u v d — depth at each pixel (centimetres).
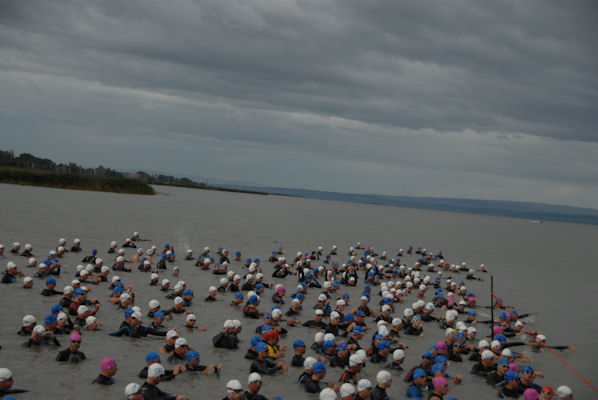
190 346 2208
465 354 2427
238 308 3003
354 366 1862
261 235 8075
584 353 2667
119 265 3903
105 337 2239
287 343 2384
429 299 3812
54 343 2061
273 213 15788
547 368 2375
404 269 4741
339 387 1794
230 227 9000
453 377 2081
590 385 2161
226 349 2200
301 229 10281
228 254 5494
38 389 1616
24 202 9550
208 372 1878
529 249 10169
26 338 2102
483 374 2122
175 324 2562
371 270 4397
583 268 7219
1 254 4038
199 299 3181
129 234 6500
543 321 3441
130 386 1496
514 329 2961
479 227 19238
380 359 2177
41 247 4728
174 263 4519
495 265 6762
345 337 2548
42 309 2594
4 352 1916
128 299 2769
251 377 1608
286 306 3212
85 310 2383
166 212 11206
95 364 1884
